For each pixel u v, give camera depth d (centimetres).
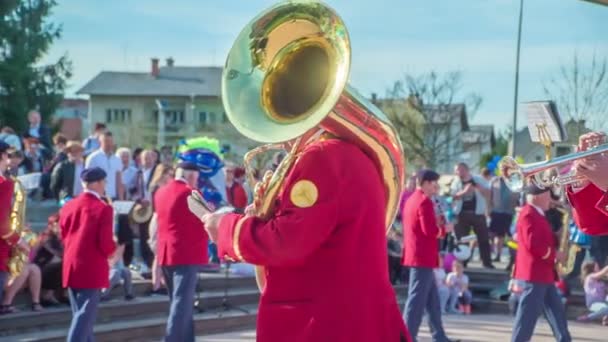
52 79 2817
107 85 6156
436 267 892
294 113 303
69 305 937
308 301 305
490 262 1448
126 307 978
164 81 6191
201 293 1120
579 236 1241
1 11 2672
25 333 868
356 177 308
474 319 1238
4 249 718
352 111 315
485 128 4441
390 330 312
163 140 5244
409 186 1372
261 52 313
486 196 1473
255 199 316
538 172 361
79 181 1177
